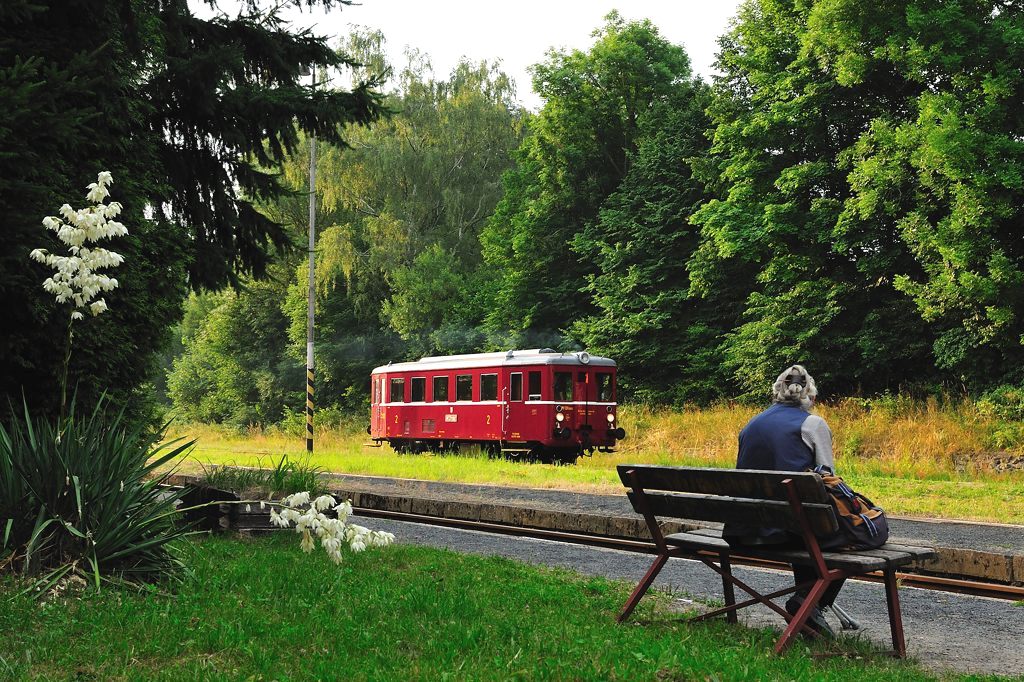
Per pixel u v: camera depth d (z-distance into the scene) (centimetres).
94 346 1048
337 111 1258
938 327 2808
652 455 2867
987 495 1579
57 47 977
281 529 991
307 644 523
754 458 628
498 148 5428
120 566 677
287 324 5928
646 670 484
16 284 895
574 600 703
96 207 747
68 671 465
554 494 1597
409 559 870
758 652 549
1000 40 2530
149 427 1216
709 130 3372
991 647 632
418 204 5150
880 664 556
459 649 521
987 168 2436
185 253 1209
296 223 5425
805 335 2947
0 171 856
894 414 2681
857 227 2828
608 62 4412
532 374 2888
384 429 3472
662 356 3659
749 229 3102
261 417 5697
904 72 2678
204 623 554
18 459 678
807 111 3023
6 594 584
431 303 4888
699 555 655
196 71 1148
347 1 1305
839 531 602
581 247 4072
